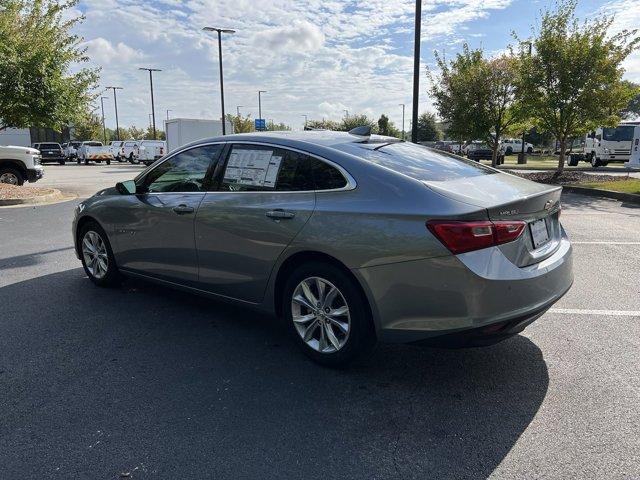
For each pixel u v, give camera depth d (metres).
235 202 4.14
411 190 3.36
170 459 2.75
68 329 4.53
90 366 3.82
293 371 3.76
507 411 3.21
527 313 3.28
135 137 87.12
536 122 18.05
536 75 16.25
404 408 3.25
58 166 39.12
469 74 19.19
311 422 3.10
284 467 2.69
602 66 15.38
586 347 4.12
